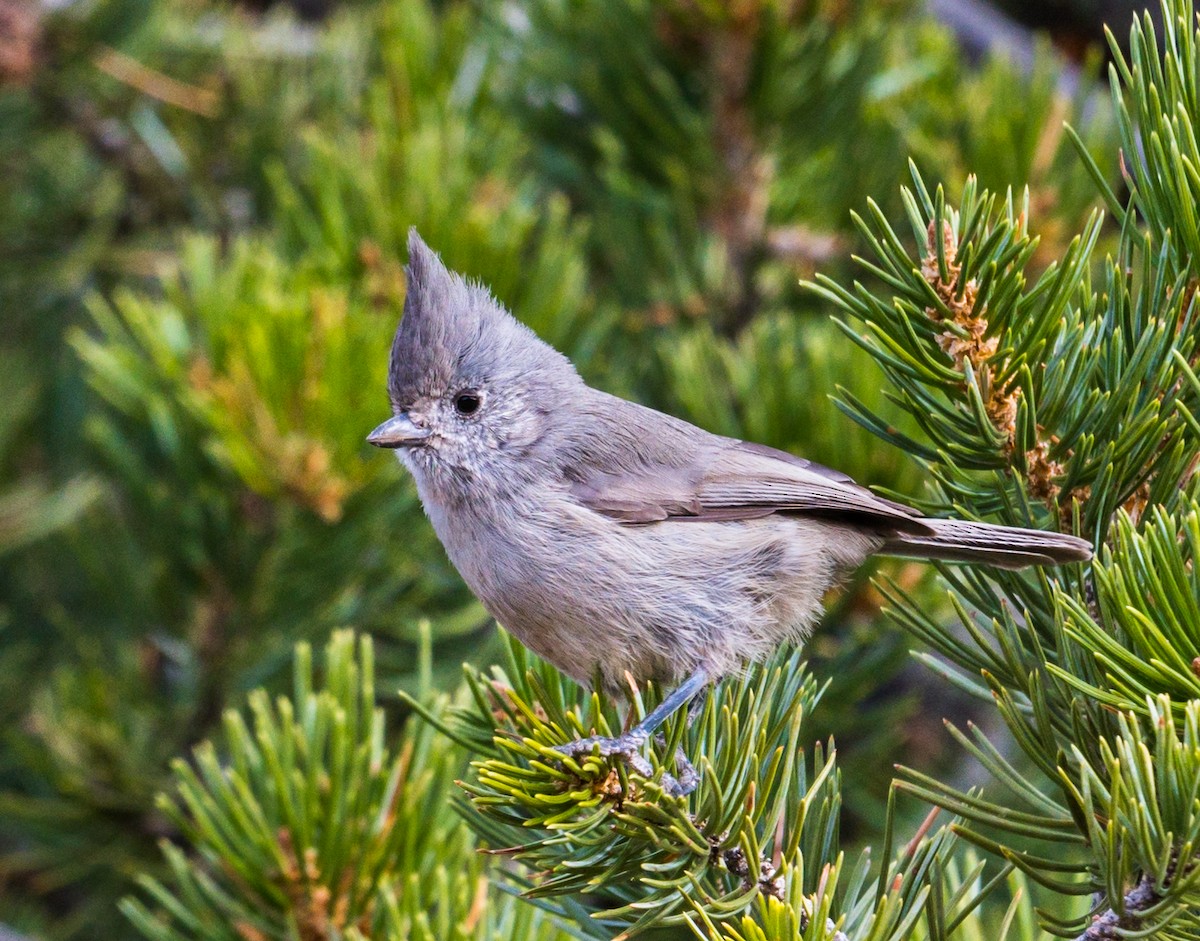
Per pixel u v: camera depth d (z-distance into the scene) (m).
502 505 7.45
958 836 5.04
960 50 11.69
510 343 7.81
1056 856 8.71
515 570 7.38
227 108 11.73
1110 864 4.38
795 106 9.93
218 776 6.35
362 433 8.43
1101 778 4.93
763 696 5.62
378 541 9.20
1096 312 5.86
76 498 10.62
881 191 10.02
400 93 10.46
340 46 11.85
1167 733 4.23
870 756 9.23
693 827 5.16
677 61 9.85
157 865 9.01
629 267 10.14
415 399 7.66
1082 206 9.45
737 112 9.92
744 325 10.12
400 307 9.13
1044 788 9.18
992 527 5.33
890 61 10.45
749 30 9.48
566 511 7.31
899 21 9.99
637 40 9.75
